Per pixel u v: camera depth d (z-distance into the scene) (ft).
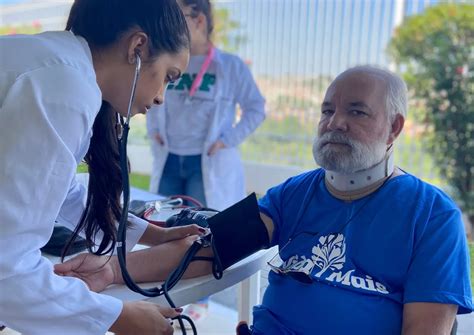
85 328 2.72
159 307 3.04
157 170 8.68
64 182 2.57
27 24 16.72
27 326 2.62
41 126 2.46
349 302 3.77
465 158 11.46
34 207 2.50
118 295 3.31
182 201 6.08
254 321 4.23
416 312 3.56
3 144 2.43
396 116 4.17
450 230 3.73
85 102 2.63
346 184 4.17
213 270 3.72
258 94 8.63
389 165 4.18
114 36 2.87
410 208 3.88
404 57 12.06
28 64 2.60
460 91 11.37
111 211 3.60
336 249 4.00
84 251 3.86
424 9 11.82
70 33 2.94
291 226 4.43
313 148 4.31
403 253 3.76
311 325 3.86
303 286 3.97
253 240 4.01
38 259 2.60
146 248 3.86
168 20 2.98
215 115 8.22
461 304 3.54
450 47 11.43
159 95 3.14
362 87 4.13
